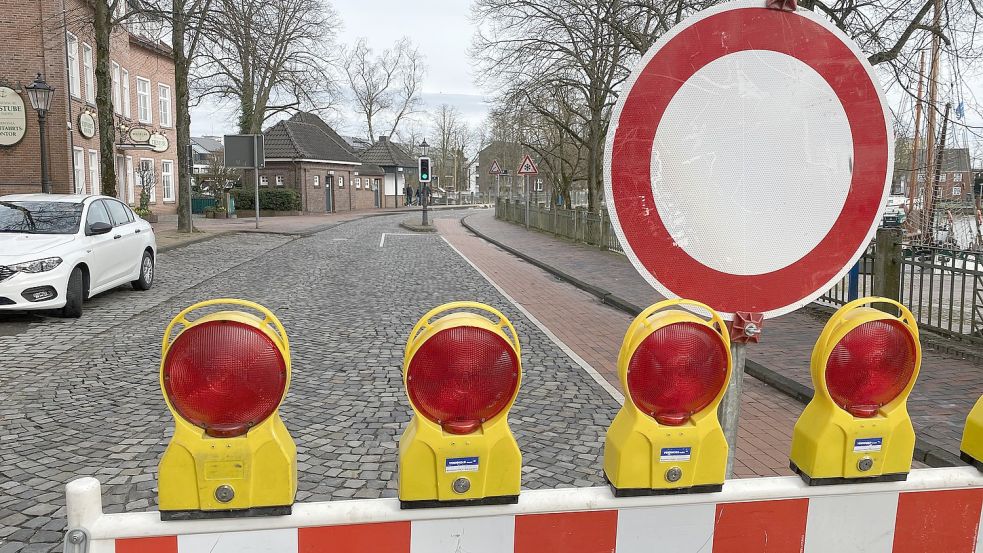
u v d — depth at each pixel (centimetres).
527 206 2956
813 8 1185
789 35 177
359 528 151
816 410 169
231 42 1989
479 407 152
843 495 167
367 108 6462
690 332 158
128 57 3006
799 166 180
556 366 733
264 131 4150
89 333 841
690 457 159
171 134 3575
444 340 151
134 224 1163
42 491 415
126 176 3022
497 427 153
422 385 151
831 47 179
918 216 1653
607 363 751
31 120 2228
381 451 487
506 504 155
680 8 1374
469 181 8925
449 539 153
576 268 1597
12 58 2205
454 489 152
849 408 165
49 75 2234
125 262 1094
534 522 156
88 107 2547
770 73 178
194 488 146
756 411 579
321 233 2636
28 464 454
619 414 166
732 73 177
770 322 918
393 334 868
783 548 166
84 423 533
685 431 158
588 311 1088
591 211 2391
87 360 716
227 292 1178
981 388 607
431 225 3184
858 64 180
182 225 2289
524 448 493
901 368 166
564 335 898
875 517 169
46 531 368
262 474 147
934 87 1199
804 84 179
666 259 178
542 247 2141
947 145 1431
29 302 871
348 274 1455
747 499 163
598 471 455
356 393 618
